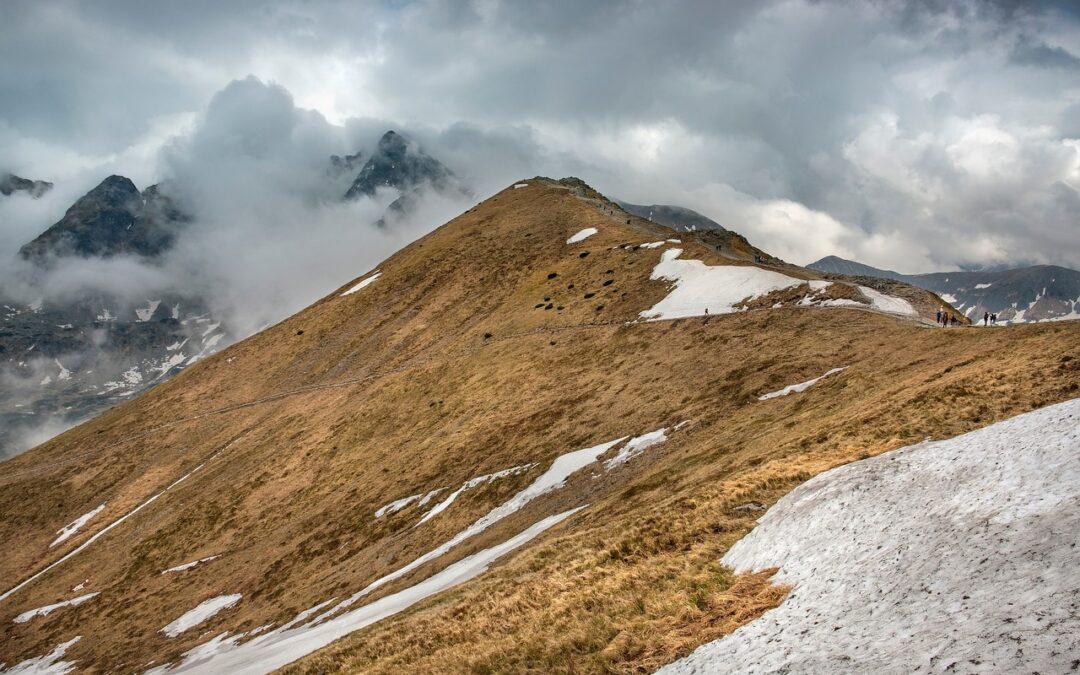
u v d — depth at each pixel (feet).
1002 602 40.52
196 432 411.13
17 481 415.64
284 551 236.43
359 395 356.38
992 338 136.87
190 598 236.22
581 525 129.08
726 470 115.96
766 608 58.75
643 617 68.49
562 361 280.72
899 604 47.26
